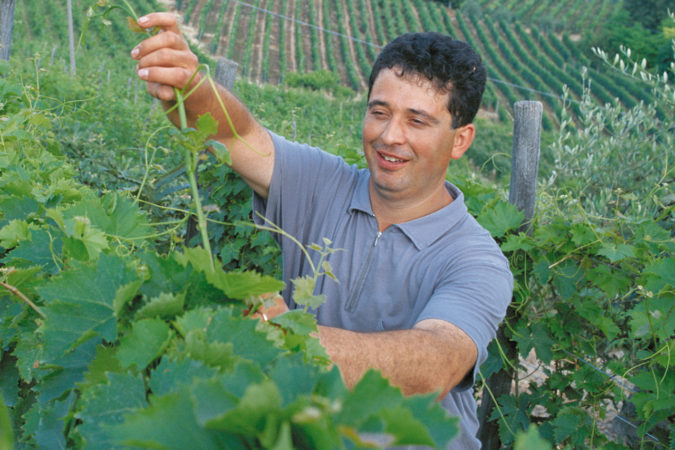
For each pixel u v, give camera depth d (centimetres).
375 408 53
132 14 127
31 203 168
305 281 94
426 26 6397
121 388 72
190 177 101
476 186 318
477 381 309
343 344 111
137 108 1154
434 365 120
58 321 81
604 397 293
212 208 99
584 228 267
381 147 166
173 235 125
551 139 2789
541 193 309
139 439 53
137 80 2445
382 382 53
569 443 298
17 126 253
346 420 52
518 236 286
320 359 90
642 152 507
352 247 179
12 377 140
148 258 87
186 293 85
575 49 6494
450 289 151
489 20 6531
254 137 183
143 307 77
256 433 48
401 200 173
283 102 3688
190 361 69
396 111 163
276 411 48
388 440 48
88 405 70
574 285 277
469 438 173
